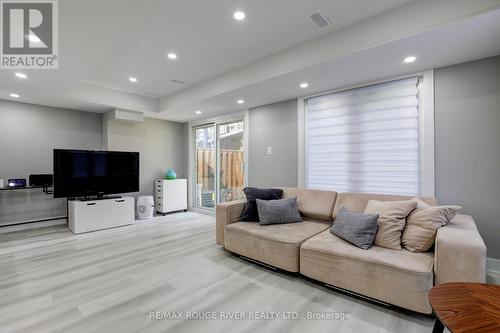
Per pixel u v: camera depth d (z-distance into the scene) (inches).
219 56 113.7
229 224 114.0
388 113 112.6
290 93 135.3
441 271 62.6
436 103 100.0
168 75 137.1
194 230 156.0
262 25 88.7
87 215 151.1
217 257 110.3
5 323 63.9
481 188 91.7
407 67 99.9
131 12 69.9
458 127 95.7
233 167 190.5
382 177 114.6
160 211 203.2
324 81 116.3
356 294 75.5
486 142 90.8
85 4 65.9
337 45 91.4
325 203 113.1
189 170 223.0
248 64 121.4
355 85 120.0
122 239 136.7
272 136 155.4
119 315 67.3
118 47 104.7
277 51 109.2
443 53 87.5
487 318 36.6
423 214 77.1
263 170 160.6
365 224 81.4
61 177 148.6
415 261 68.1
